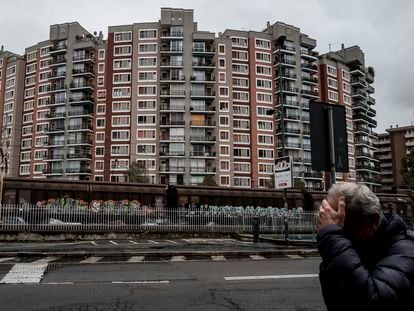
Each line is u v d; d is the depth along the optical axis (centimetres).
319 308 651
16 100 9531
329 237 208
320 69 9994
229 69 8825
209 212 2570
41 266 1116
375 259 219
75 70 9006
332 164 944
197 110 8550
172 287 818
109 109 8712
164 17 8819
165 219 2478
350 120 10312
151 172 8375
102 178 8556
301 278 938
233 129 8681
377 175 11319
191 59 8744
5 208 2147
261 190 3703
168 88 8681
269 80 9075
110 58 8881
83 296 725
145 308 641
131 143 8462
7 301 680
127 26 8931
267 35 9231
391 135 13912
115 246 1742
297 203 3784
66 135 8888
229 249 1592
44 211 2219
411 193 5362
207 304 673
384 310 188
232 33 9056
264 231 2652
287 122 8981
